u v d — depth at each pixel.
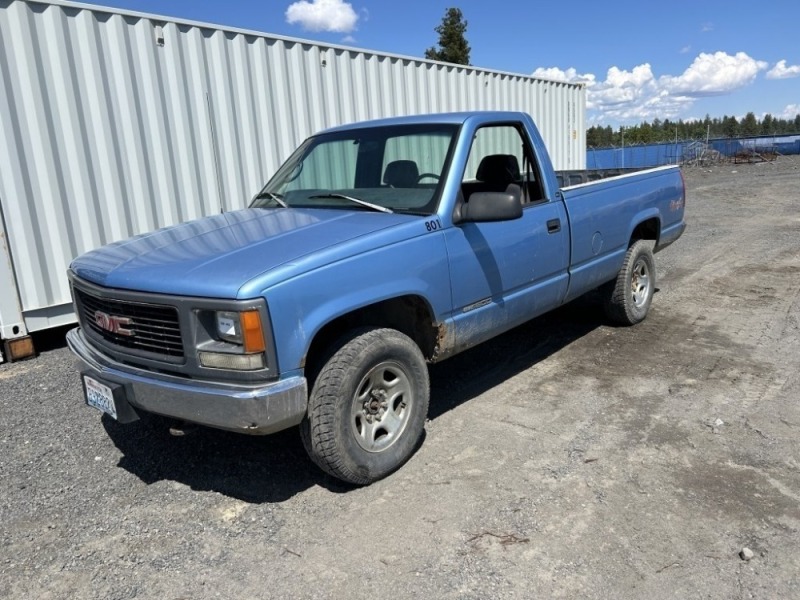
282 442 4.06
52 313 6.28
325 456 3.26
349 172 4.46
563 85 13.98
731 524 3.01
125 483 3.62
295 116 8.33
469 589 2.65
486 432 4.04
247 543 3.03
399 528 3.08
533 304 4.63
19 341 5.91
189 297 2.97
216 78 7.41
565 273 4.93
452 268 3.81
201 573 2.83
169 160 7.04
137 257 3.49
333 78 8.77
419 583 2.70
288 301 2.98
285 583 2.74
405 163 4.20
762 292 7.31
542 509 3.18
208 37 7.31
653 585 2.63
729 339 5.70
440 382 4.96
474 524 3.08
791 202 16.17
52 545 3.06
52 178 6.14
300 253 3.18
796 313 6.41
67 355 6.08
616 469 3.54
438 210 3.81
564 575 2.71
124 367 3.31
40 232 6.11
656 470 3.51
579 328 6.19
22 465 3.85
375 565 2.83
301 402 3.05
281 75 8.10
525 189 4.82
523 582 2.68
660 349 5.52
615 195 5.53
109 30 6.44
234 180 7.69
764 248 10.02
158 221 7.01
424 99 10.34
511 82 12.30
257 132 7.89
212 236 3.68
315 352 3.42
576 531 3.00
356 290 3.27
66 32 6.12
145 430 4.29
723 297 7.18
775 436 3.86
